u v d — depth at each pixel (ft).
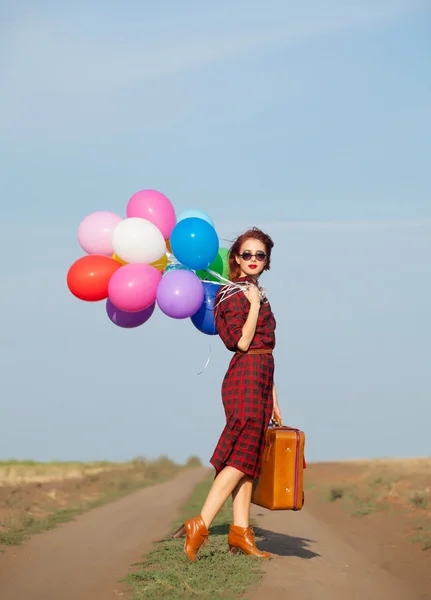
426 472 84.64
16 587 20.18
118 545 28.37
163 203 24.91
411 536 30.63
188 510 44.65
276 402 23.13
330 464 142.92
